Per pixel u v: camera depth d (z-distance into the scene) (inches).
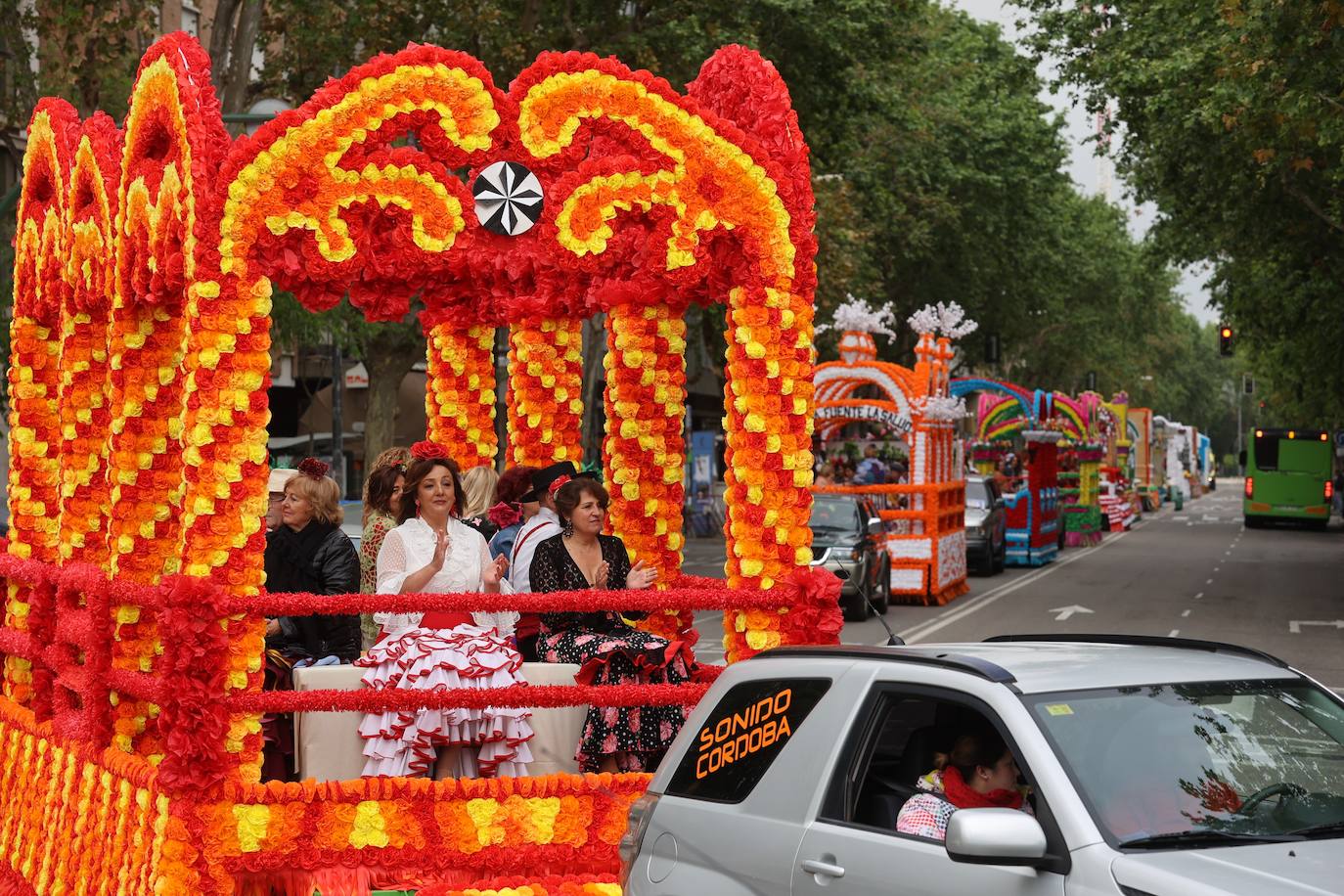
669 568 401.1
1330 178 1104.2
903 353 2332.7
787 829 208.4
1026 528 1462.8
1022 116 2094.0
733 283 311.6
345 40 1045.2
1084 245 2775.6
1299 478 2299.5
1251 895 160.2
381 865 279.0
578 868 288.4
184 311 289.7
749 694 226.5
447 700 281.7
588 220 298.2
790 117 312.8
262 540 277.3
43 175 378.0
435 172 286.7
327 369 1743.4
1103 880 169.5
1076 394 3437.5
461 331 463.8
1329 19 813.9
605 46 1140.5
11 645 365.7
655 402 402.3
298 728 297.3
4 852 367.2
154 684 284.2
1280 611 1021.8
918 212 1994.3
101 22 932.6
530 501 398.6
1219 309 1793.8
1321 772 191.6
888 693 206.4
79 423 355.3
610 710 304.3
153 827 281.1
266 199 276.7
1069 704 192.5
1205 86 1080.8
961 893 183.0
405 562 304.0
